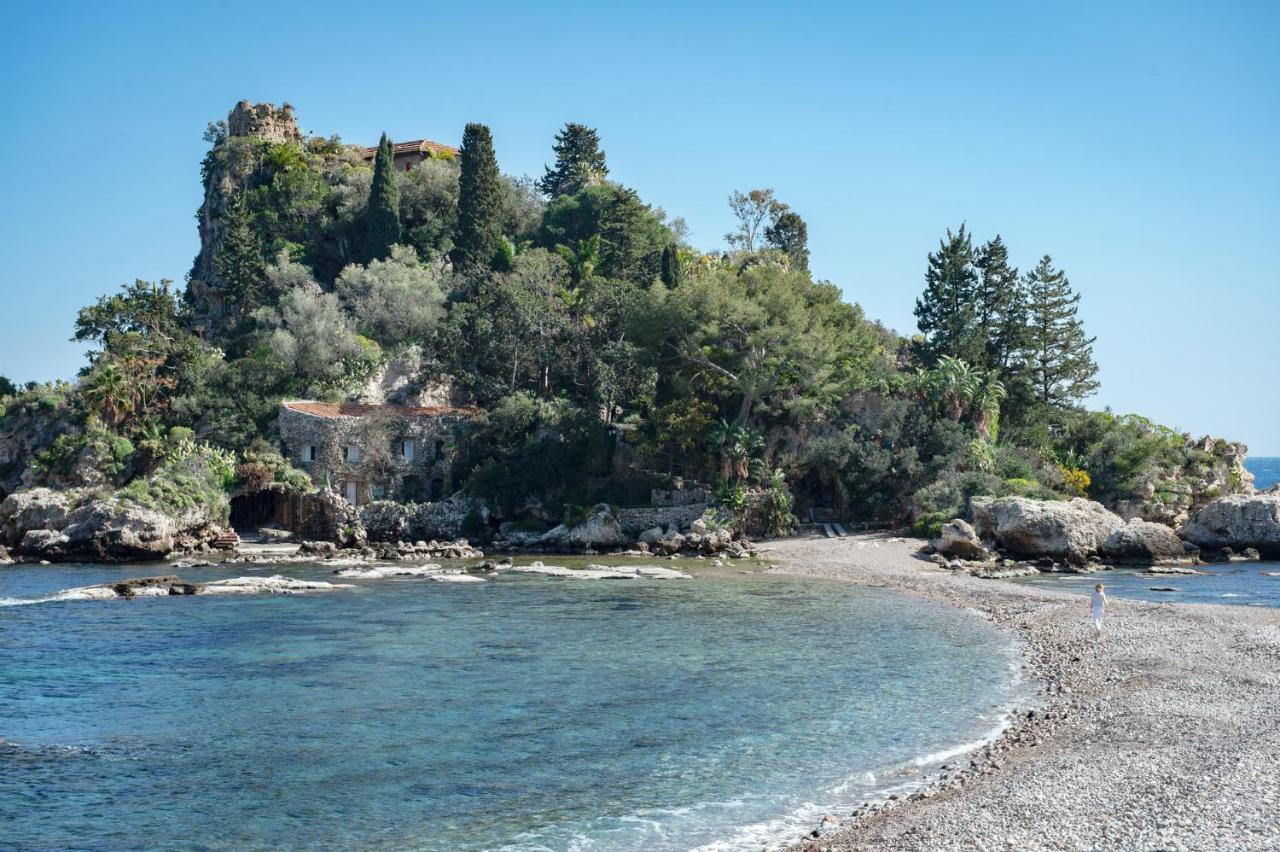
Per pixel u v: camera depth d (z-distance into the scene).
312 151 146.88
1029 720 31.77
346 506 91.81
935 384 95.38
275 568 75.19
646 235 135.25
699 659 42.34
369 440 95.88
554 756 29.36
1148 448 97.19
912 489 90.56
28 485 90.06
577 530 87.75
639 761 28.89
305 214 131.12
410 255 121.38
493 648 44.81
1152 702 32.56
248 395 98.75
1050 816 22.61
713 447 90.62
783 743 30.39
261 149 136.62
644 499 93.25
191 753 29.84
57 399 96.75
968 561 75.81
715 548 83.62
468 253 123.19
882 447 92.94
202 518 84.38
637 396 104.12
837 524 92.19
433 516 93.38
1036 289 113.75
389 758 29.30
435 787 26.89
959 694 35.94
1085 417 109.12
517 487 93.19
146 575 70.56
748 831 23.70
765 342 91.19
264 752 29.88
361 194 132.50
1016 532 76.69
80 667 40.88
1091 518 77.31
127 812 25.30
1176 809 22.59
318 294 114.06
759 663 41.50
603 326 108.44
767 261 126.75
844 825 23.39
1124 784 24.52
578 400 106.81
